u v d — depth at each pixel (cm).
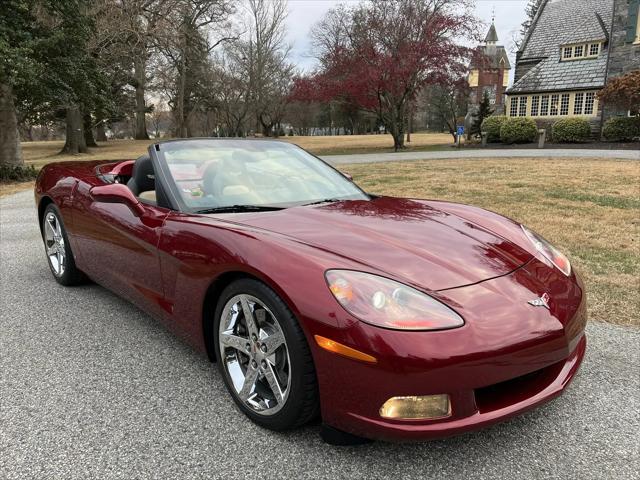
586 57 2983
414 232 239
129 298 311
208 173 300
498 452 198
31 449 202
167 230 256
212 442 205
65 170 409
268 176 316
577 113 2939
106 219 314
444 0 2558
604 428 213
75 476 185
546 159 1652
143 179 326
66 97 1620
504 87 5678
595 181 1022
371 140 4447
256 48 4072
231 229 226
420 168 1452
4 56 1212
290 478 183
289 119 5900
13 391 247
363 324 172
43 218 435
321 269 189
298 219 247
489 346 173
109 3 2266
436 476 184
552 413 226
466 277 200
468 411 175
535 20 3388
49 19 1522
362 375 172
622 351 283
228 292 219
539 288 207
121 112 4056
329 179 337
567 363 209
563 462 192
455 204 315
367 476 184
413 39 2533
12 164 1494
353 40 2630
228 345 227
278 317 193
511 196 832
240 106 4269
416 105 3316
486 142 3042
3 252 541
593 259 453
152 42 2827
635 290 373
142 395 243
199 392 245
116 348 296
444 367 167
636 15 2636
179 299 251
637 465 190
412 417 171
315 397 191
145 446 203
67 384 254
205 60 3838
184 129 3994
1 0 1282
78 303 373
